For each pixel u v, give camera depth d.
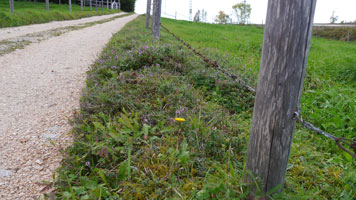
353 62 6.77
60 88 4.97
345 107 4.21
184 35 13.33
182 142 2.82
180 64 5.00
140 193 2.24
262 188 2.00
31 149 3.02
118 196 2.22
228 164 2.59
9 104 4.23
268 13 1.78
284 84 1.78
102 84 4.39
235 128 3.37
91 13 30.64
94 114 3.50
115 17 30.62
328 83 5.64
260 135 1.95
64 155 2.76
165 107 3.65
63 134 3.35
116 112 3.54
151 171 2.44
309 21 1.70
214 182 2.30
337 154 3.10
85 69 6.24
